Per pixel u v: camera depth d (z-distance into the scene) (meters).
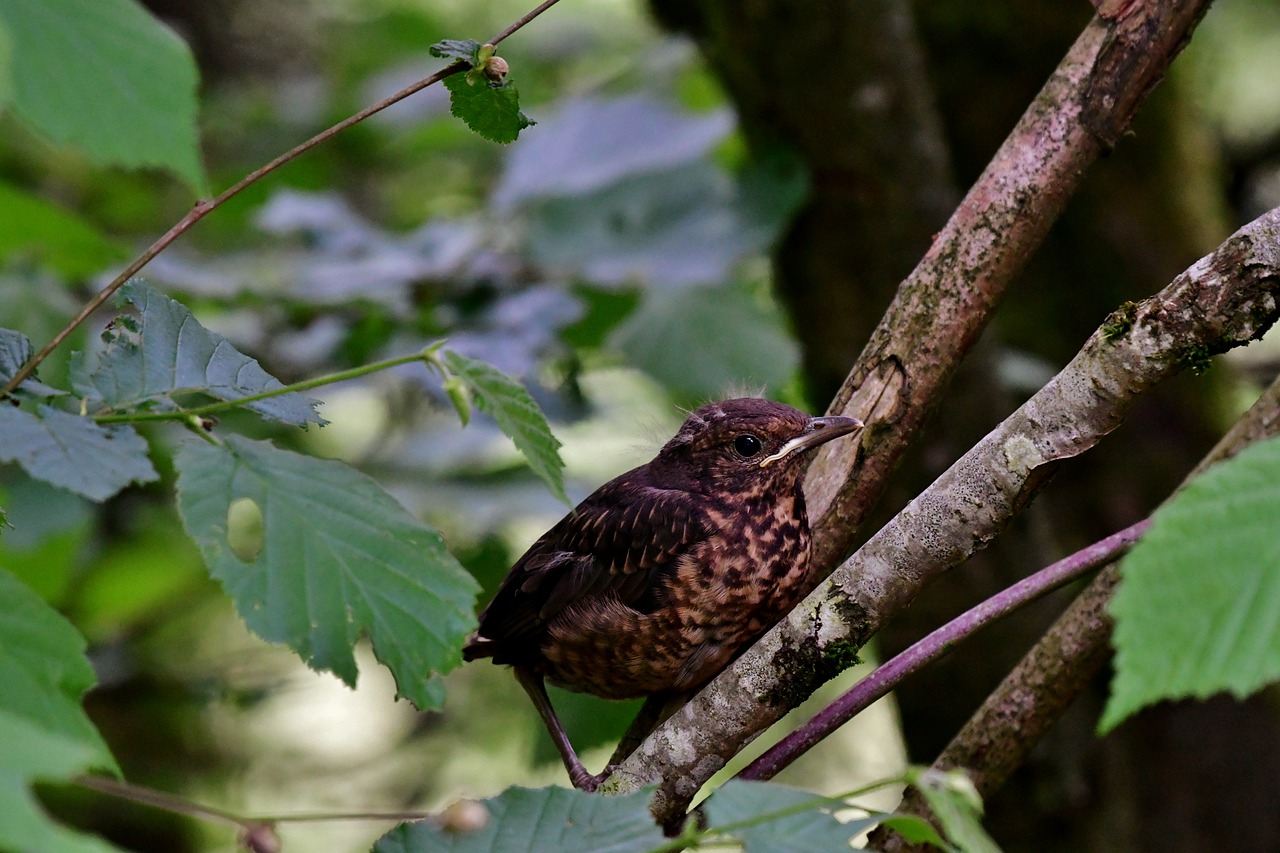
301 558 3.80
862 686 5.24
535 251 10.16
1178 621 2.76
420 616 3.84
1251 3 14.46
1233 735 10.98
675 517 6.96
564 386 10.20
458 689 14.61
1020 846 10.32
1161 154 10.97
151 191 14.15
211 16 16.47
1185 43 5.43
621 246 10.00
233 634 14.29
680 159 10.34
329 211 10.95
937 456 9.02
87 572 12.42
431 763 14.73
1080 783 10.20
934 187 9.56
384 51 15.53
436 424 12.87
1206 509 2.84
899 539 5.17
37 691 3.38
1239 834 10.79
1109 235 11.02
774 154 9.65
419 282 10.01
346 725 15.49
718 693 5.43
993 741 6.09
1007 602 5.17
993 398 9.12
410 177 16.67
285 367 10.41
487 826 4.34
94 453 3.65
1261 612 2.72
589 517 7.34
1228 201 14.53
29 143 13.12
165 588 12.80
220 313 10.90
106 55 3.33
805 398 10.87
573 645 7.13
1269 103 14.51
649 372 9.49
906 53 9.34
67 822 12.85
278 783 14.62
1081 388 4.89
